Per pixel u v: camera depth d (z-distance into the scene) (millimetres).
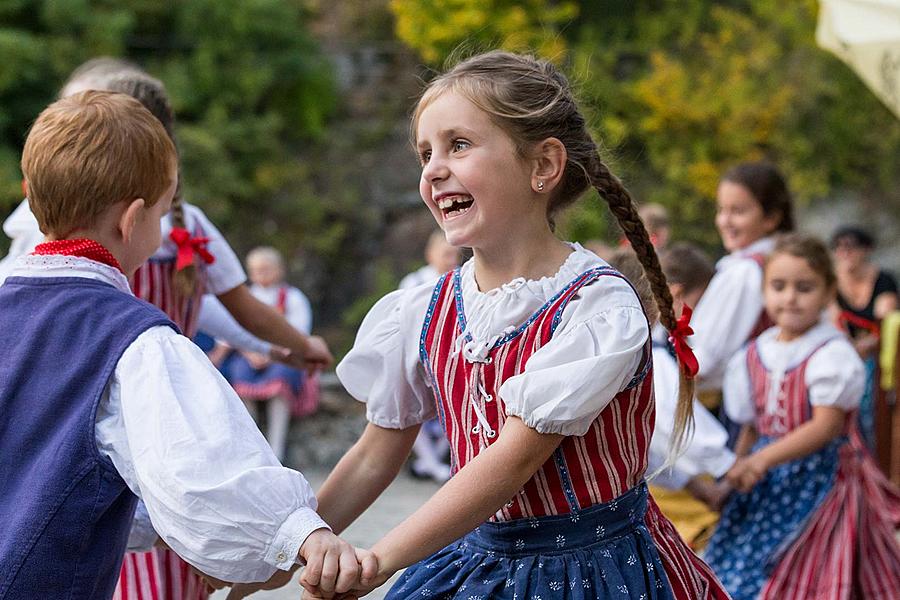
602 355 2506
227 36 14250
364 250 14391
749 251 5617
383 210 14516
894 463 7297
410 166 14711
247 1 14305
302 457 10773
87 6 13500
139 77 3762
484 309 2689
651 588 2672
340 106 15055
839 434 4691
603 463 2643
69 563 2482
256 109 14633
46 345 2572
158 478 2408
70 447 2484
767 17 14969
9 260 3639
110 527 2562
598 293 2594
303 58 14617
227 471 2432
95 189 2641
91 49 13375
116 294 2646
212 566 2445
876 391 7367
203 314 4367
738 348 5355
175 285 3727
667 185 14617
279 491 2461
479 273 2771
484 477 2518
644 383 2682
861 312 9195
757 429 4977
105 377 2514
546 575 2633
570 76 3008
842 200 14633
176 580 3490
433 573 2787
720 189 5770
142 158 2689
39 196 2676
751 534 4691
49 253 2676
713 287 5418
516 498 2664
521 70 2689
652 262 2959
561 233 2877
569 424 2514
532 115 2625
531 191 2668
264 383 10461
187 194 13375
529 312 2635
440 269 9930
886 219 14516
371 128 14898
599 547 2652
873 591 4617
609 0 15359
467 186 2615
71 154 2637
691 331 3055
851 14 6629
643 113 14742
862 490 4715
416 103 3043
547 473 2641
